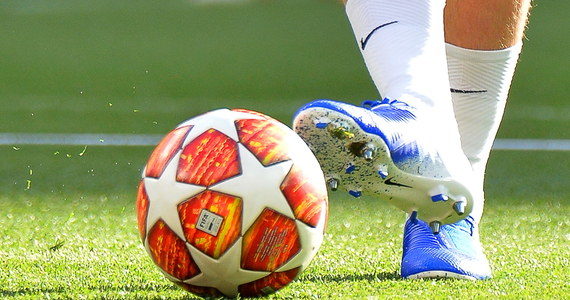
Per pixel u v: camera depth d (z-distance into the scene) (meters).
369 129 8.01
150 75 40.94
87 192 16.38
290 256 8.03
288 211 7.92
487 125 10.23
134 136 25.06
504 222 13.70
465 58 9.96
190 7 78.56
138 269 9.96
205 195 7.82
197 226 7.83
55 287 8.93
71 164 20.31
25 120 27.83
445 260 9.70
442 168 8.49
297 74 41.75
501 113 10.34
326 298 8.45
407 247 9.98
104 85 37.19
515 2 9.89
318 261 10.52
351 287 9.06
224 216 7.79
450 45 9.98
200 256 7.90
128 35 59.19
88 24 65.69
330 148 8.22
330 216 13.99
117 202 15.24
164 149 8.16
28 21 66.81
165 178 8.01
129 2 82.00
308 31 63.19
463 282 9.42
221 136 7.99
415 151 8.32
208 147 7.94
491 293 8.79
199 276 8.02
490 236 12.55
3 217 13.65
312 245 8.14
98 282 9.23
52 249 11.09
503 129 27.28
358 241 12.05
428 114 8.62
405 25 9.08
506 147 24.09
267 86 37.75
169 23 67.31
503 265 10.51
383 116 8.28
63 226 12.91
